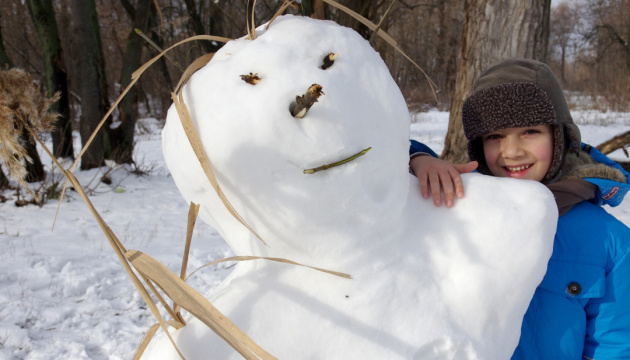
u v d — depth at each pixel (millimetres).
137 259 868
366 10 5898
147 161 11594
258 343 902
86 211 6840
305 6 3637
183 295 834
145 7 9477
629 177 1552
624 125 15875
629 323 1237
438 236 980
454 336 911
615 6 28469
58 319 3648
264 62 866
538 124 1328
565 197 1306
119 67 23109
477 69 4938
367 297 908
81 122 9250
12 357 3180
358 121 856
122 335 3480
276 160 828
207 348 920
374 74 911
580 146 1487
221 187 879
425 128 16984
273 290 942
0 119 891
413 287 929
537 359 1244
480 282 940
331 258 914
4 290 4047
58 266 4562
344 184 849
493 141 1452
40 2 9039
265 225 888
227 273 4426
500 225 976
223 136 834
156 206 7281
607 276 1259
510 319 978
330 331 901
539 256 978
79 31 9000
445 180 1039
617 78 22047
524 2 4734
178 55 8492
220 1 9812
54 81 9234
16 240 5426
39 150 11711
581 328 1239
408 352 892
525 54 4824
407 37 24906
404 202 947
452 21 28984
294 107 825
